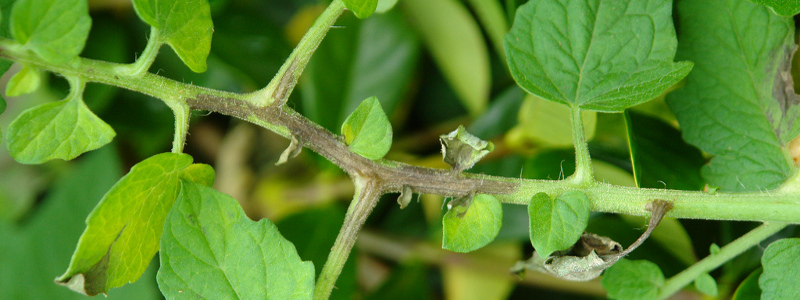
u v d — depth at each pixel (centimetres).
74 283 27
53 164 40
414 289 37
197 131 39
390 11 36
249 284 27
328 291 28
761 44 30
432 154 38
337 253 28
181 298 27
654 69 28
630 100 28
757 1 27
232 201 27
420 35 37
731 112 30
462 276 37
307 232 36
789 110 30
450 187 28
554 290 37
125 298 34
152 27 27
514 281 36
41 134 27
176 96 28
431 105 38
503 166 36
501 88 37
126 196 27
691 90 30
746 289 30
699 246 33
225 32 37
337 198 38
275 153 39
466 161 28
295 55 28
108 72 27
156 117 37
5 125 38
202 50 28
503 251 36
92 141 27
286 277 27
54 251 35
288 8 38
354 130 28
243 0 38
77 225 35
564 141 33
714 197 28
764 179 30
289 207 38
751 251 33
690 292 34
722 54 30
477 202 28
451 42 36
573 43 29
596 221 33
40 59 26
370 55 37
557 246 28
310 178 38
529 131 34
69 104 27
